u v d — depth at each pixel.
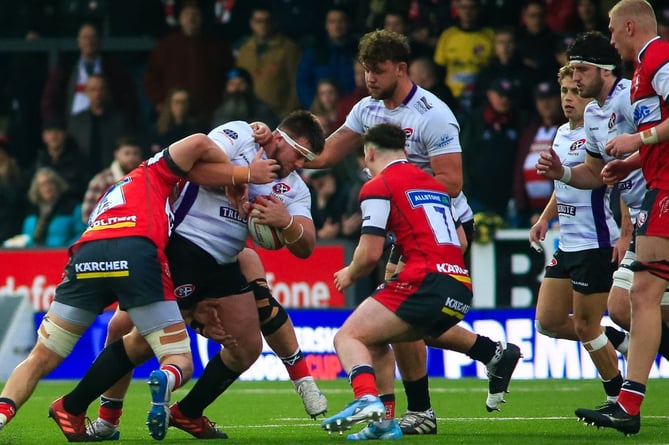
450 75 46.53
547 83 41.72
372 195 21.25
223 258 22.34
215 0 53.75
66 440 22.80
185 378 20.81
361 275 21.30
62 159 48.31
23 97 53.97
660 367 38.34
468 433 23.38
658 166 21.94
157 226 21.12
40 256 45.16
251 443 21.47
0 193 49.41
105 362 21.94
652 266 21.70
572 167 26.19
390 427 21.75
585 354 39.12
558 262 27.31
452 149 23.80
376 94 23.84
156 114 51.16
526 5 48.09
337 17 48.03
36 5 57.03
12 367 41.91
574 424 25.22
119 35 56.00
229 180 21.50
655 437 21.86
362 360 20.50
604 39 24.81
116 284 20.86
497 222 41.38
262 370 41.09
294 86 49.00
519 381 38.00
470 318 40.22
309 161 23.53
